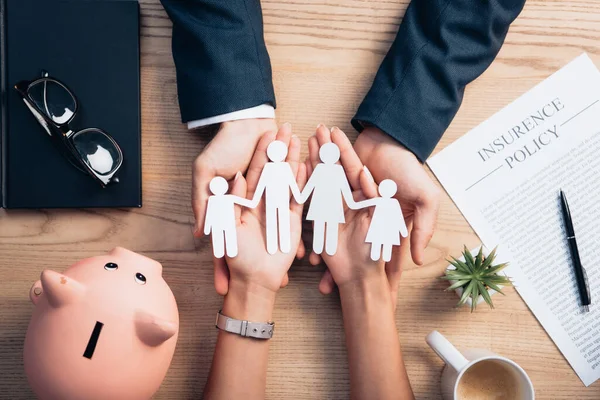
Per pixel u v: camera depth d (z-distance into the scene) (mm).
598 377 768
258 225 712
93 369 593
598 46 774
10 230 760
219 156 703
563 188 775
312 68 778
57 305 599
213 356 723
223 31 686
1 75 733
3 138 731
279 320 771
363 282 708
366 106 709
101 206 741
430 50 694
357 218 714
